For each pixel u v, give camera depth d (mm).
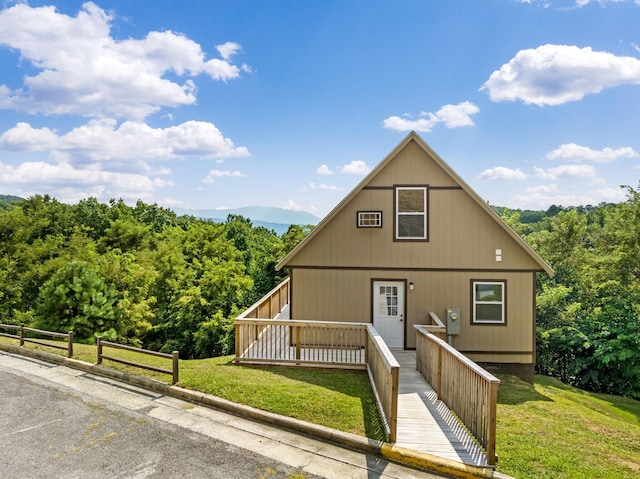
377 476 5172
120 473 5199
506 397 10227
